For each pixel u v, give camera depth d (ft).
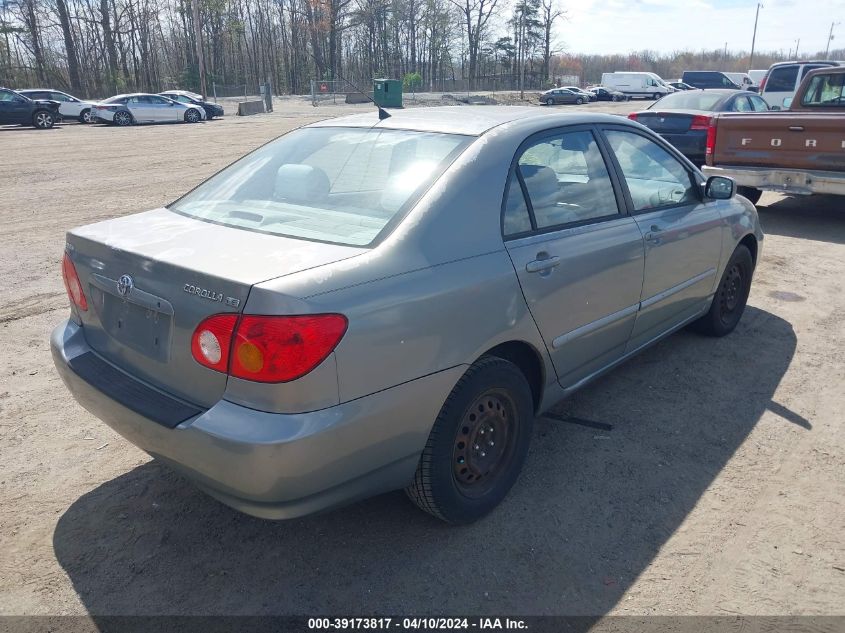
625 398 14.01
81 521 10.11
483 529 9.97
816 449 12.10
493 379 9.64
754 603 8.61
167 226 9.82
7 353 16.20
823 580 8.99
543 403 11.21
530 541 9.71
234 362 7.61
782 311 19.12
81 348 9.95
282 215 9.81
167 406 8.29
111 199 37.27
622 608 8.52
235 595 8.71
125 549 9.52
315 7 238.89
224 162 53.16
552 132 11.37
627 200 12.64
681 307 14.69
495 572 9.12
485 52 274.57
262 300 7.45
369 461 8.30
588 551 9.52
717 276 15.84
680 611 8.48
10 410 13.41
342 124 12.04
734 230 15.99
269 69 265.34
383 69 261.44
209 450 7.67
